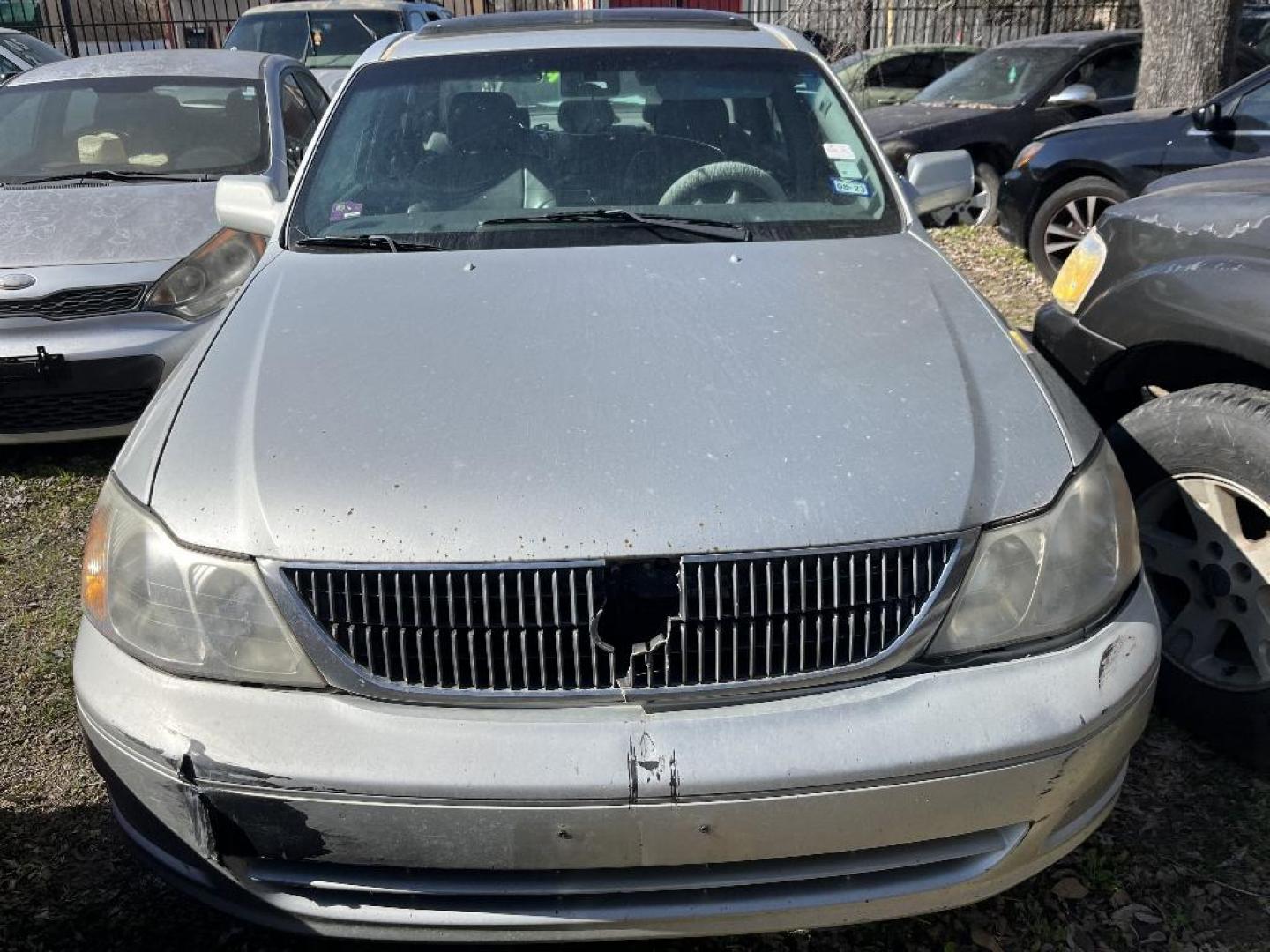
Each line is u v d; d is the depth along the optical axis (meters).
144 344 4.37
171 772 1.91
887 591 1.94
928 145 8.49
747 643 1.92
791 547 1.90
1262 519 2.82
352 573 1.90
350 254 2.89
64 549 3.97
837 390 2.19
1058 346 3.38
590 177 3.13
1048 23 15.70
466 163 3.18
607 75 3.37
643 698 1.90
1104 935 2.32
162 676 1.97
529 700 1.89
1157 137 6.51
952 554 1.95
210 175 5.29
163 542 1.99
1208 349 3.02
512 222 2.99
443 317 2.48
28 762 2.85
